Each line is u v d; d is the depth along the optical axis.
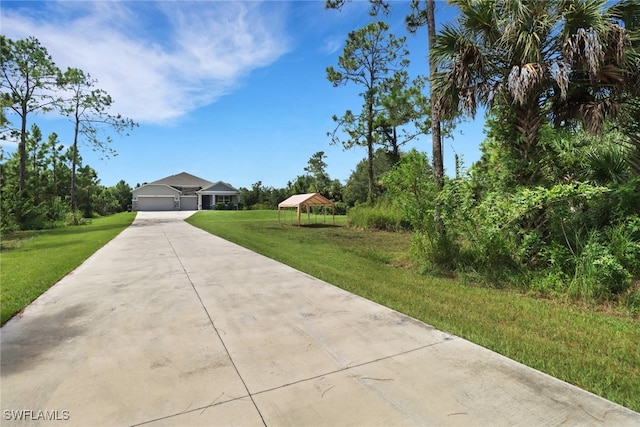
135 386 2.46
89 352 3.04
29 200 20.47
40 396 2.33
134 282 5.72
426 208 6.78
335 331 3.53
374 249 10.23
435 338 3.36
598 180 5.91
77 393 2.37
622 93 5.70
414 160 6.84
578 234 5.32
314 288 5.30
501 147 6.92
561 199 5.29
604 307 4.47
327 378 2.58
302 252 9.29
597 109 5.39
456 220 6.34
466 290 5.28
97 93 25.55
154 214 36.59
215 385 2.48
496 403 2.25
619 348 3.20
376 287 5.41
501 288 5.48
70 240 13.24
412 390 2.40
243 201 51.66
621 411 2.18
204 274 6.34
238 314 4.07
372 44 21.44
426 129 21.44
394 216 16.50
